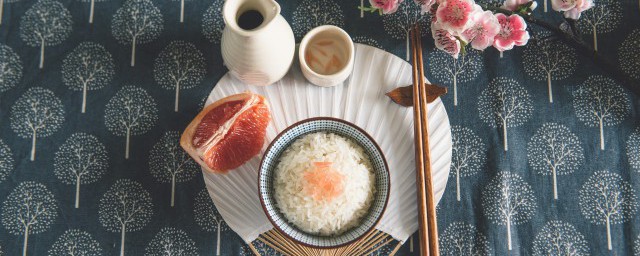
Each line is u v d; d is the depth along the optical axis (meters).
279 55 0.61
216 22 0.69
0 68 0.69
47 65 0.69
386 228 0.64
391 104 0.66
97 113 0.68
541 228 0.65
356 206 0.61
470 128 0.67
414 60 0.65
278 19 0.60
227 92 0.67
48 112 0.68
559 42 0.68
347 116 0.66
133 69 0.69
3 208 0.67
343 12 0.69
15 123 0.68
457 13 0.59
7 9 0.70
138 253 0.66
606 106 0.67
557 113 0.67
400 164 0.65
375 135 0.66
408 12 0.69
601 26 0.68
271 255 0.65
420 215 0.61
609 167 0.66
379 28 0.69
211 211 0.66
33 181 0.67
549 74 0.68
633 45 0.68
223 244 0.66
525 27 0.61
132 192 0.67
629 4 0.68
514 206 0.66
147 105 0.68
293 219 0.62
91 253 0.66
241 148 0.66
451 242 0.65
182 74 0.68
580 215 0.65
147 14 0.70
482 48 0.61
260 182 0.60
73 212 0.67
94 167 0.67
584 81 0.67
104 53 0.69
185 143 0.64
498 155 0.66
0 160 0.68
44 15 0.70
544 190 0.66
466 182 0.66
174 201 0.66
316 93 0.67
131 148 0.67
